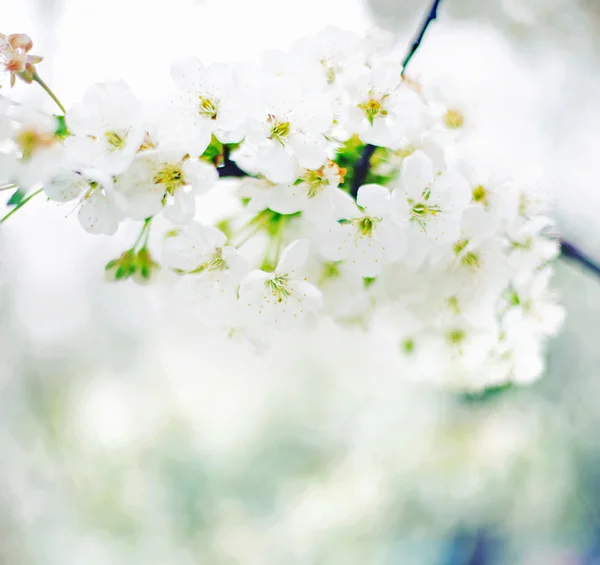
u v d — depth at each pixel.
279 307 1.17
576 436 5.52
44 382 6.22
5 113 1.00
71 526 5.82
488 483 5.39
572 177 3.66
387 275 1.28
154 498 6.38
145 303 6.46
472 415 5.36
